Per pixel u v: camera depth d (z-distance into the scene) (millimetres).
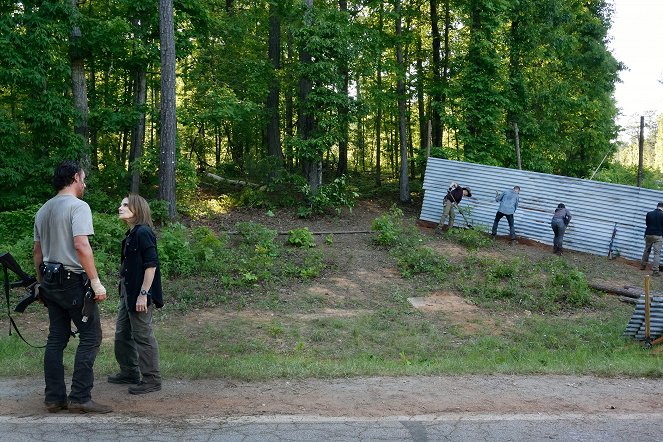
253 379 5996
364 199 24500
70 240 4820
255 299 12062
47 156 18094
